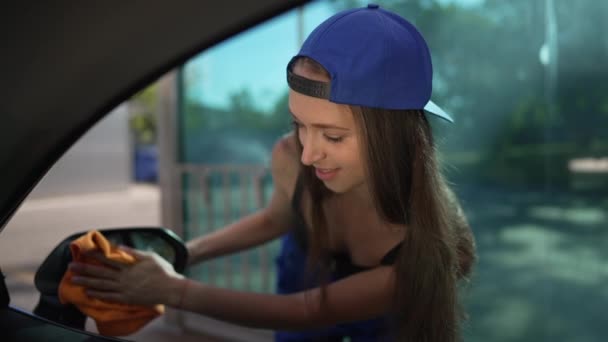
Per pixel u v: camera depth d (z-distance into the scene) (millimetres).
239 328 3049
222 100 4031
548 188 5844
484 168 5879
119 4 488
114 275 708
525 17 4535
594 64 4652
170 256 831
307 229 961
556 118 5562
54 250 725
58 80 497
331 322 805
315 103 617
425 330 773
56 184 10797
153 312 736
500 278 4848
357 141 646
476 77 5000
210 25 494
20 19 482
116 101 512
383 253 866
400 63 627
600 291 4488
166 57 503
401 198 707
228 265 3555
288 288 1122
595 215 5676
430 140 728
